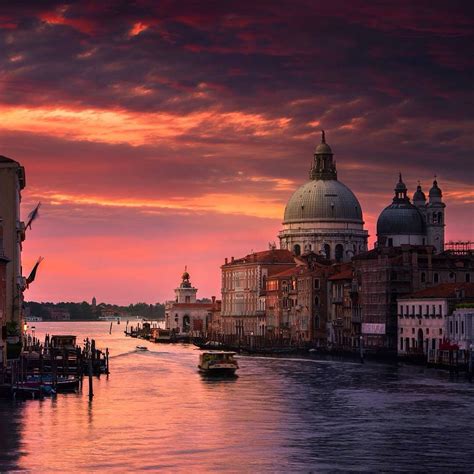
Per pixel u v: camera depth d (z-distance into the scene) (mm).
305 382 167500
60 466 92312
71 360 172125
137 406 129875
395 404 133875
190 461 94812
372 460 95875
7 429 109188
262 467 92812
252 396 144000
